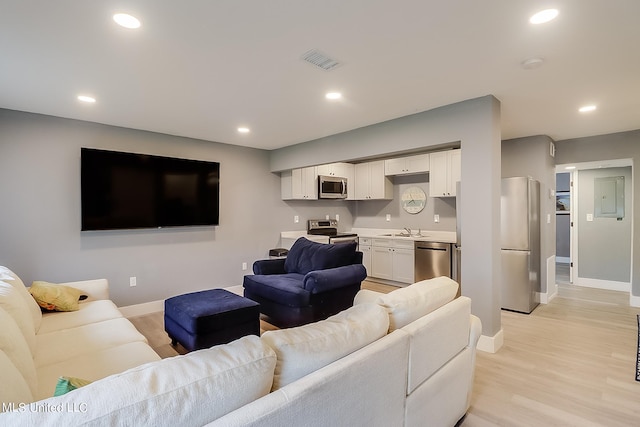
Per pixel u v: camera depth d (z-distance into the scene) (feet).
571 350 9.57
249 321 9.04
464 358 6.29
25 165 10.77
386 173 19.33
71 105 10.18
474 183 9.65
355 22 5.81
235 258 16.21
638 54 6.97
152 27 5.90
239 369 3.02
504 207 13.44
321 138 14.67
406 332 4.80
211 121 12.03
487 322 9.46
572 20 5.74
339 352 3.92
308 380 3.39
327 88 8.88
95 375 5.25
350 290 12.00
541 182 14.37
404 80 8.33
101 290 9.88
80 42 6.40
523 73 7.94
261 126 12.76
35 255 10.94
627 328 11.35
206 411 2.69
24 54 6.86
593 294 16.21
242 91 9.07
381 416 4.25
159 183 13.33
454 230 17.69
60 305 8.29
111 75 7.97
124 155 12.43
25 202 10.78
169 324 9.41
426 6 5.34
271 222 17.81
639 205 13.76
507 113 11.16
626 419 6.42
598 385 7.66
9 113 10.50
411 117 11.17
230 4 5.25
